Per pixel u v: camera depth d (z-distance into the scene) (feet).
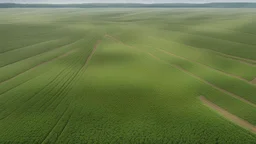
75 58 179.73
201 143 80.02
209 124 89.71
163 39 248.93
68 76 139.95
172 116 96.12
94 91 118.93
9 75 140.05
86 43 234.38
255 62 165.17
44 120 92.48
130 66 159.53
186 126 89.10
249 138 81.15
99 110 100.73
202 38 243.40
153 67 156.97
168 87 123.75
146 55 188.03
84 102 107.65
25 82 129.59
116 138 82.99
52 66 159.33
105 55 188.24
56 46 219.41
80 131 86.28
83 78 136.67
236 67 154.20
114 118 94.84
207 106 104.32
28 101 107.55
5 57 178.70
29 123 90.43
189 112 98.89
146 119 94.22
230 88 122.21
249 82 130.21
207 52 191.31
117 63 166.71
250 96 112.98
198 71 148.77
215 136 82.89
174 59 175.32
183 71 149.18
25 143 79.36
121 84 127.54
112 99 110.63
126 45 226.79
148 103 107.04
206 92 117.60
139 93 116.78
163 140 81.71
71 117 94.99
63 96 113.19
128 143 80.69
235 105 104.53
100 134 84.89
